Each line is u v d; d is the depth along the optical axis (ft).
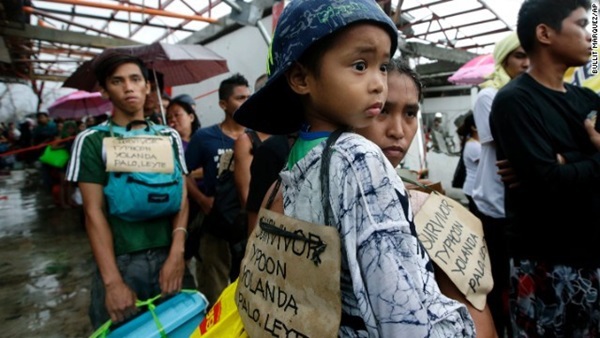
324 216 2.21
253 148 6.75
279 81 2.75
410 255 2.08
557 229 4.79
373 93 2.23
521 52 7.15
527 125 4.75
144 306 5.82
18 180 36.86
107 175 5.67
